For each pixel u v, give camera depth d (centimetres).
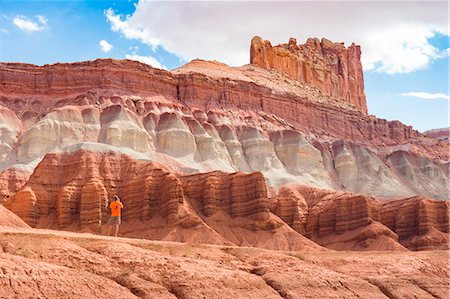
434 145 18300
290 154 13700
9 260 4022
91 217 9325
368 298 5541
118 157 10475
